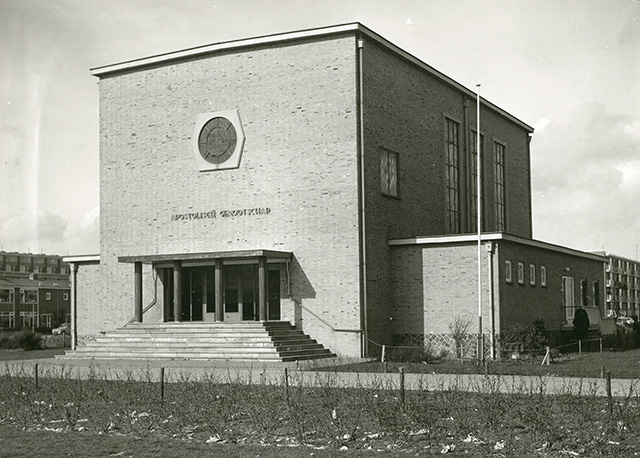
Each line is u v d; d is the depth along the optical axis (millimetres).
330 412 14523
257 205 32250
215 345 29078
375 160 31531
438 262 31219
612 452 10859
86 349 31375
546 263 35625
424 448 11383
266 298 30531
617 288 97375
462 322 30484
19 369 25625
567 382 18922
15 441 12578
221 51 33312
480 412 14109
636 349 37625
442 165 37281
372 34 31312
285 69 32000
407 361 28156
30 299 104938
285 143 31828
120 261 33156
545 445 11312
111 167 35844
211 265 33406
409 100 34500
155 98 34938
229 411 14852
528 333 30438
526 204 48375
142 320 33312
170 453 11383
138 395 17312
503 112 44469
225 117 33125
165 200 34406
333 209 30734
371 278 30688
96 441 12453
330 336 30438
